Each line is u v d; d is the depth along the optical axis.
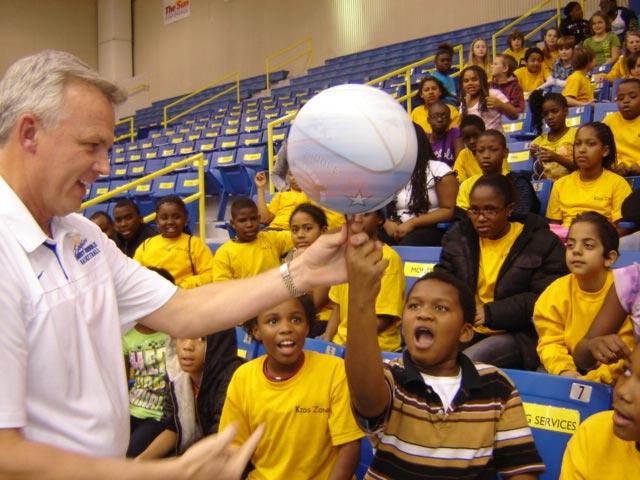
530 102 6.02
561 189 4.26
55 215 1.30
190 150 10.16
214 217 8.18
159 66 18.00
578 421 2.13
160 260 4.63
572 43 7.70
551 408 2.17
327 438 2.16
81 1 18.08
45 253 1.27
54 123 1.21
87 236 1.42
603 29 8.63
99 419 1.28
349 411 2.12
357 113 1.25
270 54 15.60
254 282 1.54
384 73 11.61
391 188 1.29
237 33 16.20
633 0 9.89
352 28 14.17
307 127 1.26
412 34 13.27
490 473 1.81
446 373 1.91
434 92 6.48
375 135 1.24
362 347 1.55
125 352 3.16
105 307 1.38
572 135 5.09
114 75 18.14
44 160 1.22
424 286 1.92
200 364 2.68
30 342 1.20
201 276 4.61
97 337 1.35
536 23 10.70
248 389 2.21
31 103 1.20
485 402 1.82
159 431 2.95
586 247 2.52
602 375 2.42
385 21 13.62
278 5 15.38
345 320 3.30
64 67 1.23
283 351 2.16
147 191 7.96
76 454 1.05
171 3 17.58
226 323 1.53
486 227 3.13
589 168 4.10
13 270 1.19
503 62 6.91
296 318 2.19
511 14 11.98
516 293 3.04
